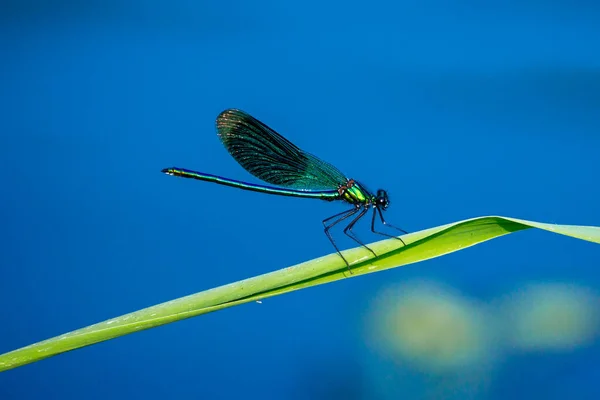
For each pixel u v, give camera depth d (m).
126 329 0.49
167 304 0.49
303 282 0.49
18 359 0.47
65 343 0.48
